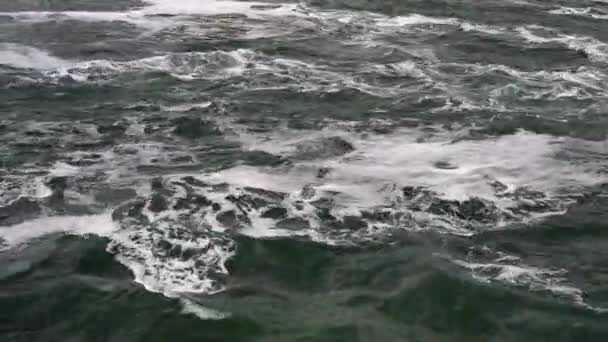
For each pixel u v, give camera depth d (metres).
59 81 12.39
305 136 10.43
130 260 7.21
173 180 8.91
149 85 12.43
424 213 8.30
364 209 8.34
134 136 10.28
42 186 8.66
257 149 9.94
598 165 9.75
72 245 7.43
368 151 9.95
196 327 6.29
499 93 12.52
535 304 6.75
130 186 8.73
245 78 12.93
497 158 9.85
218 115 11.15
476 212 8.35
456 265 7.30
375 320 6.45
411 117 11.30
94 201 8.34
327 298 6.75
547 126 11.07
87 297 6.65
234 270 7.14
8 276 6.91
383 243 7.67
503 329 6.41
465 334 6.34
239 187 8.77
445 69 13.82
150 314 6.44
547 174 9.41
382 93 12.37
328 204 8.43
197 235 7.68
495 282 7.05
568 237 7.93
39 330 6.25
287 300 6.71
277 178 9.06
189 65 13.55
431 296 6.81
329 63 13.98
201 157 9.66
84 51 14.07
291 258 7.37
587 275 7.24
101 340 6.16
